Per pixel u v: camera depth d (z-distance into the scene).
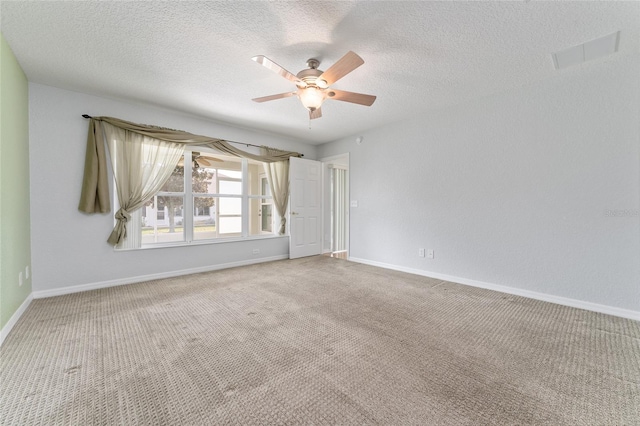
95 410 1.28
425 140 3.81
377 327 2.19
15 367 1.62
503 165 3.10
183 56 2.36
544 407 1.32
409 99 3.30
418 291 3.13
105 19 1.88
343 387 1.46
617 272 2.44
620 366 1.66
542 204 2.84
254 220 6.14
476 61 2.44
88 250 3.13
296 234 5.11
